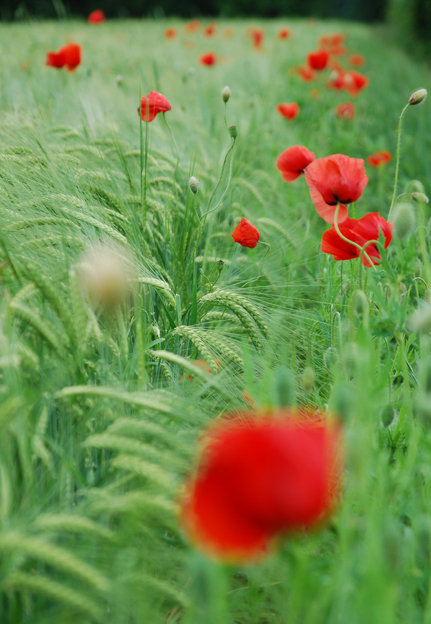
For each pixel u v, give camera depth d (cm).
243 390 142
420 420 135
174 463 126
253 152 246
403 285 150
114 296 130
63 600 121
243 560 120
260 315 153
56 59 219
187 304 166
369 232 147
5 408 123
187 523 117
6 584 121
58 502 128
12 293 140
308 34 953
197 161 203
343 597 122
